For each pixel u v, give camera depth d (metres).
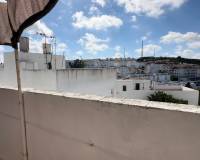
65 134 1.51
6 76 13.15
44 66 14.00
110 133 1.25
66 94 1.53
